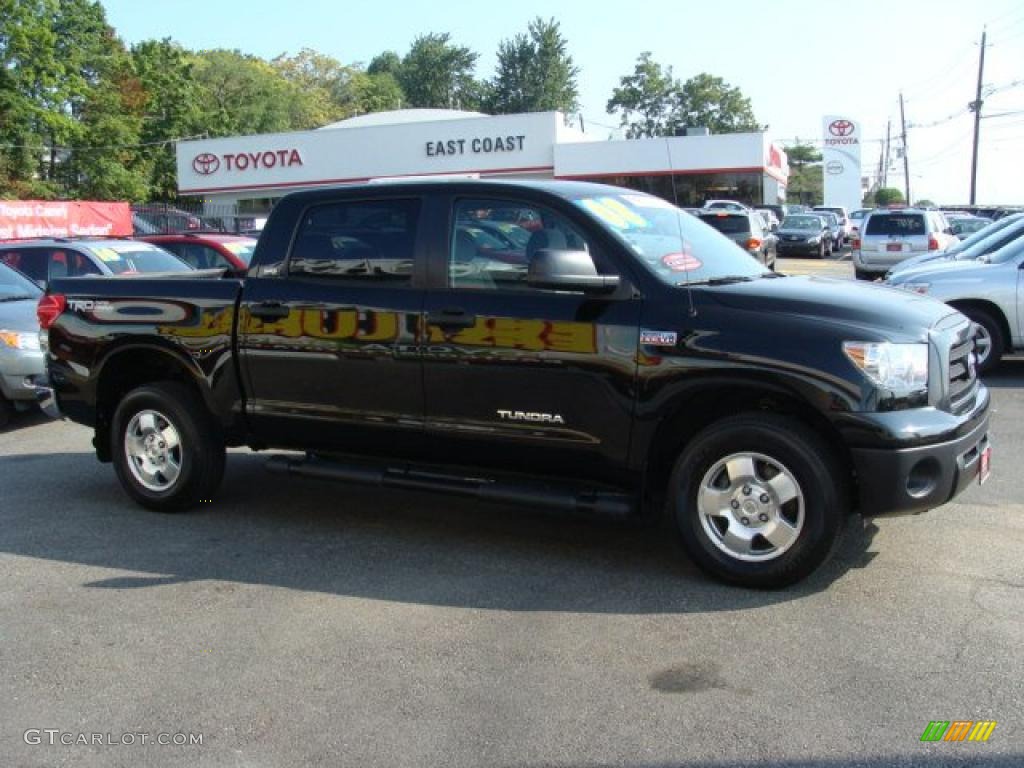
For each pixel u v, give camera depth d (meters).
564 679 4.10
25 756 3.65
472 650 4.39
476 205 5.52
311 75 102.62
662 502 5.43
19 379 9.41
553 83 102.50
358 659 4.34
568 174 42.41
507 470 5.46
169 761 3.59
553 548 5.74
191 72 67.31
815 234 36.47
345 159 46.00
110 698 4.07
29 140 48.81
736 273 5.61
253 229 32.31
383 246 5.69
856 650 4.27
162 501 6.55
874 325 4.75
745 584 4.95
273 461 6.16
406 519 6.39
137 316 6.43
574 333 5.11
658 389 4.94
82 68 54.06
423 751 3.59
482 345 5.32
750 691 3.94
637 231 5.39
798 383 4.68
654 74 67.88
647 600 4.89
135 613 4.93
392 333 5.56
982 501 6.37
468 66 116.94
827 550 4.77
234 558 5.70
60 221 27.42
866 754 3.47
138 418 6.58
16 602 5.10
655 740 3.61
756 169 40.06
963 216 31.81
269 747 3.66
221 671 4.27
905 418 4.64
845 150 62.53
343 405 5.79
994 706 3.77
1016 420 8.80
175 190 60.81
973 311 10.88
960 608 4.67
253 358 6.04
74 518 6.56
